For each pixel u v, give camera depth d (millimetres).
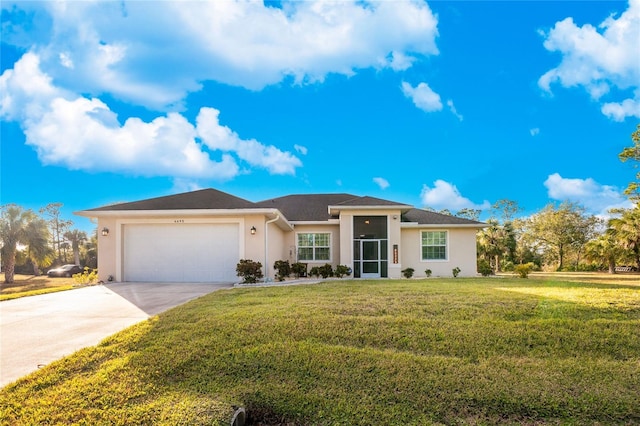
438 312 7777
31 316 8383
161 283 15258
